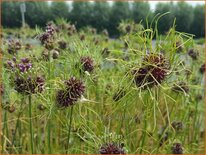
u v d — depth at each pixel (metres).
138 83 0.25
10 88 0.32
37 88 0.27
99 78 0.35
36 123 0.38
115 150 0.24
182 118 0.41
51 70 0.32
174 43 0.24
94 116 0.37
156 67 0.24
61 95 0.26
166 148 0.37
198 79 0.44
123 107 0.28
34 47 0.42
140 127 0.37
